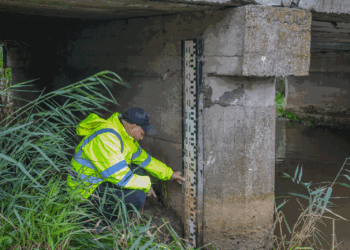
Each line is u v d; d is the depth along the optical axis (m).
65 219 2.39
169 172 3.38
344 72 9.15
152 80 3.75
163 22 3.49
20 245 2.22
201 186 3.27
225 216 3.27
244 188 3.23
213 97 3.12
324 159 6.55
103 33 4.43
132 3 2.68
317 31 5.04
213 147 3.20
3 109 3.98
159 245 2.33
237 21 2.79
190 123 3.28
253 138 3.21
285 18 2.93
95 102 2.76
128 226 2.51
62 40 5.34
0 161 2.36
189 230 3.40
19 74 6.84
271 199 3.39
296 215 4.24
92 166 2.84
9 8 3.42
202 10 3.03
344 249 3.47
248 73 2.81
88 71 4.84
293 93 10.79
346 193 4.94
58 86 5.61
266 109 3.24
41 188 2.48
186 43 3.23
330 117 9.71
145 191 2.96
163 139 3.69
